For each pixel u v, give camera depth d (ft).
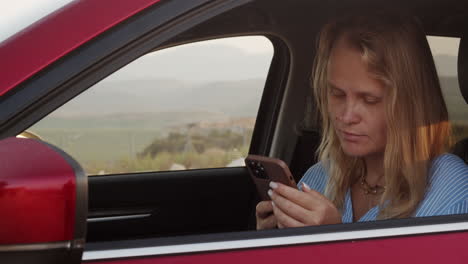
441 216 5.11
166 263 4.50
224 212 10.18
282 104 10.00
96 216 9.71
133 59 4.58
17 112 4.34
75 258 3.52
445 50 8.48
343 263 4.74
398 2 8.75
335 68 6.36
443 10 8.61
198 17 4.71
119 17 4.58
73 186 3.43
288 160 10.12
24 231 3.39
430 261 4.89
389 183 6.37
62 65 4.45
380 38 6.22
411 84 6.28
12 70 4.40
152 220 9.89
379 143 6.39
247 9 9.05
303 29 9.53
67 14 4.56
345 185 7.00
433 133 6.43
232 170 10.17
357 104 6.31
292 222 5.99
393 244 4.87
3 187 3.37
